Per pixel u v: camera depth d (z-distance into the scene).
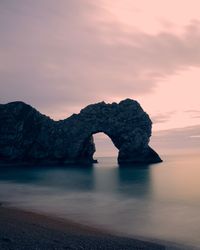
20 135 176.12
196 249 33.72
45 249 30.17
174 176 132.75
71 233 37.25
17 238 33.47
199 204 64.62
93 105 188.00
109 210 57.25
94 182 111.81
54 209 58.16
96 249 31.31
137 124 184.25
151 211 56.53
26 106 181.00
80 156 192.62
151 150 197.38
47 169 166.25
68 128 185.50
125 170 162.00
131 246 33.09
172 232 41.12
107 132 183.75
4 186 99.69
